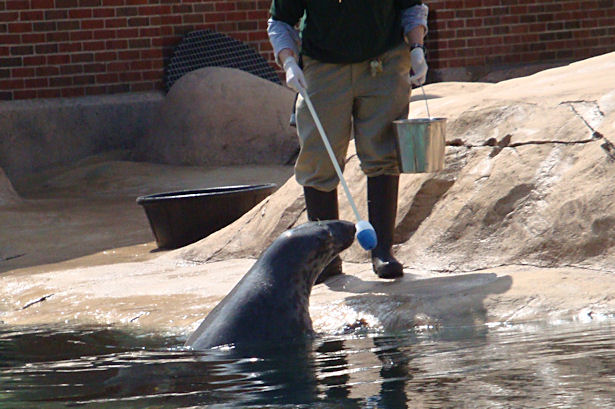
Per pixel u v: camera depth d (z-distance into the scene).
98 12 25.64
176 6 26.31
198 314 9.02
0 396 5.88
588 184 9.27
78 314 9.80
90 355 7.37
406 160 9.23
